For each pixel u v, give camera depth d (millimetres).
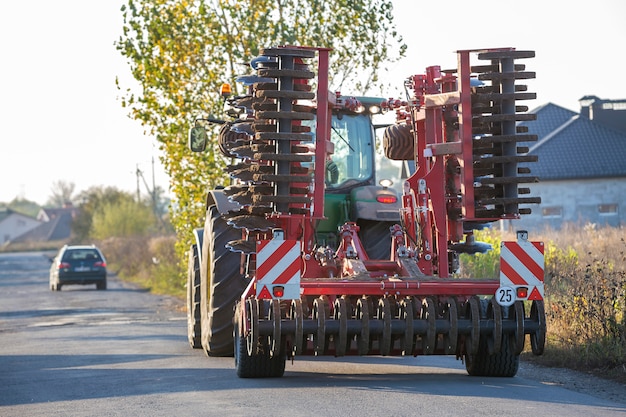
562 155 94000
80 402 14680
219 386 15609
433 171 17500
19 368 19750
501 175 16469
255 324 15000
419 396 14164
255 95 15836
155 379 16891
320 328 14867
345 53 35531
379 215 18656
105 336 26516
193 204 34750
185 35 33875
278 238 14969
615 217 91812
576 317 20078
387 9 35625
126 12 33969
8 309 43031
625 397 14641
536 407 13195
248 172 15836
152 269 67250
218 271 19297
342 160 19438
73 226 172250
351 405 13445
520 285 15211
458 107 16688
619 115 105188
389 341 14984
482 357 16422
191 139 19984
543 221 92938
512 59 16266
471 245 18312
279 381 16109
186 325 30000
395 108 19109
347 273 16578
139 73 33969
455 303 15234
